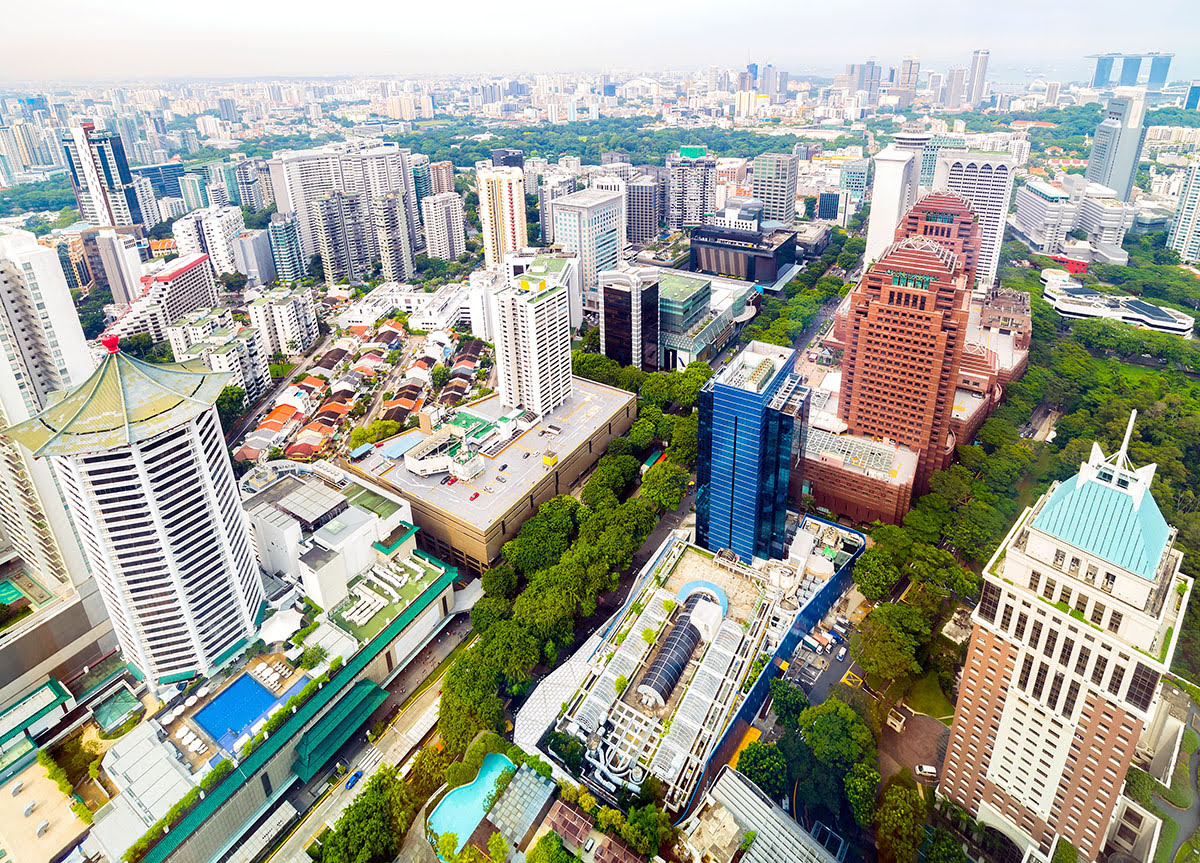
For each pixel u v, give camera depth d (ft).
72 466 564.71
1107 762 497.05
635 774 646.33
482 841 582.35
